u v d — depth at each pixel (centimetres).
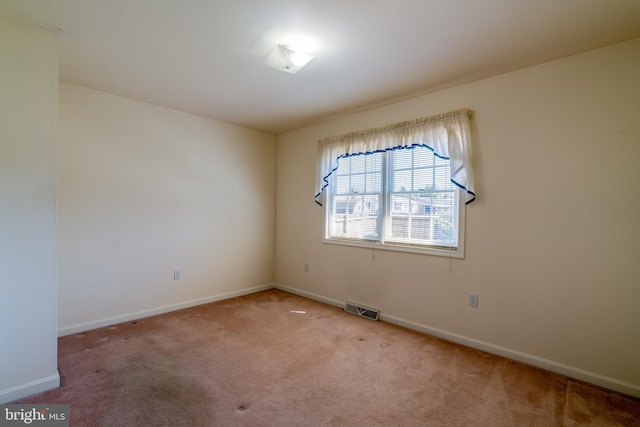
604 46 217
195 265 385
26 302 195
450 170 284
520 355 251
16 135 191
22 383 194
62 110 288
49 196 203
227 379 219
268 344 276
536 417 184
